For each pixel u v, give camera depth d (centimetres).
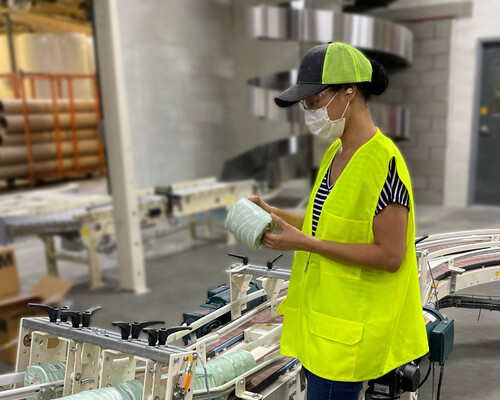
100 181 933
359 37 529
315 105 109
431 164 673
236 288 183
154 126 659
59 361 141
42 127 841
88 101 923
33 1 641
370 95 110
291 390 152
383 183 102
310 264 114
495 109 629
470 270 232
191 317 187
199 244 538
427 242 266
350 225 106
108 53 371
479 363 224
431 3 638
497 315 271
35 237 601
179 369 109
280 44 769
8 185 847
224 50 783
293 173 721
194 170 739
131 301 375
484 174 650
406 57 571
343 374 107
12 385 143
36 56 891
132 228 392
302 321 116
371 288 107
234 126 827
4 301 281
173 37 681
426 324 158
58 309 136
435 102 656
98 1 368
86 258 416
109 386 121
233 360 142
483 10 609
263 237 115
